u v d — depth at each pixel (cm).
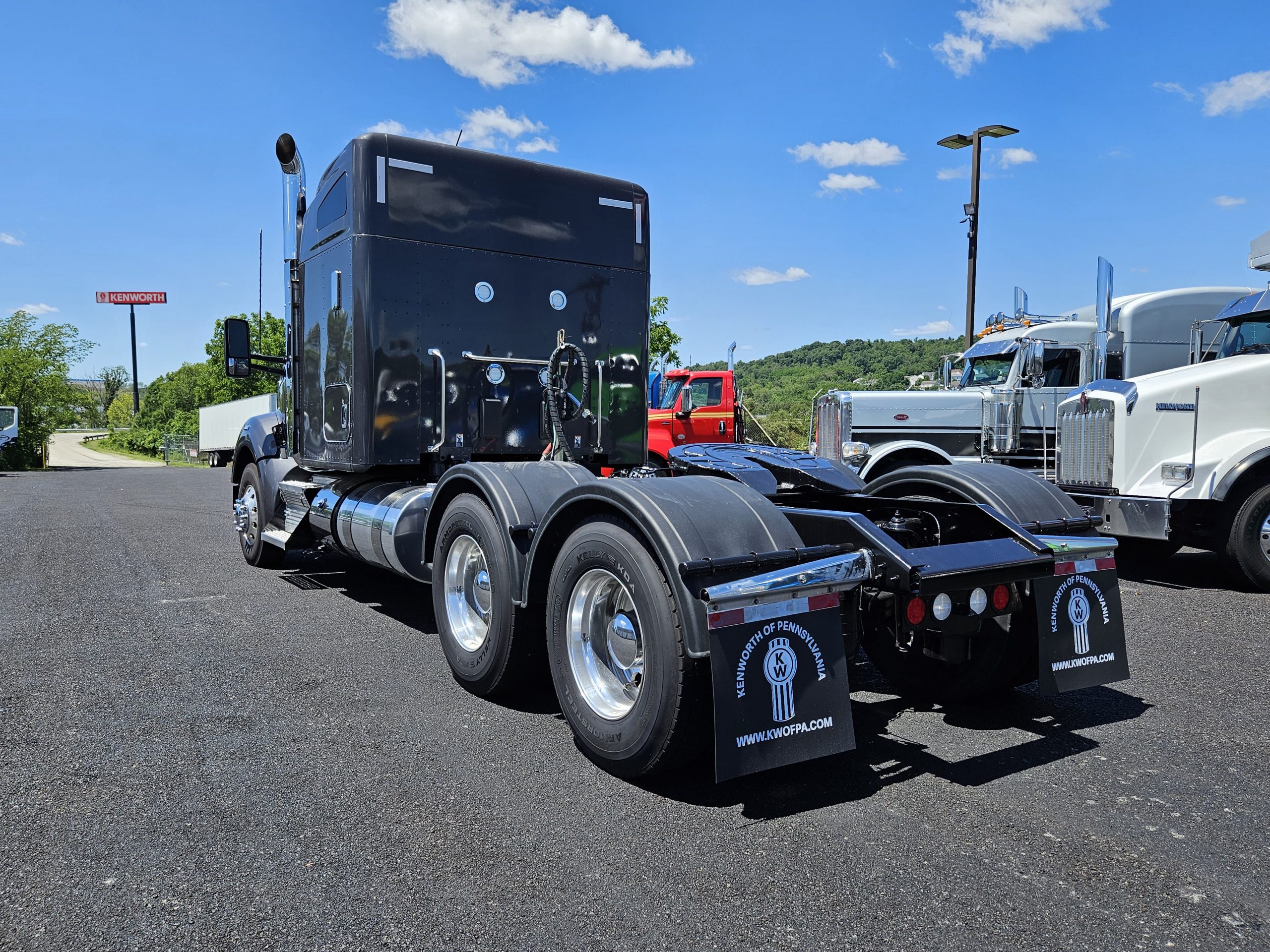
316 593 655
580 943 216
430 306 521
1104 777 324
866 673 468
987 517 382
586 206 577
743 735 278
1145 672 463
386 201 505
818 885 245
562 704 344
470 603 432
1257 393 702
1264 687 436
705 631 285
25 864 253
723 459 493
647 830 278
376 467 544
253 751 342
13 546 888
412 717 384
